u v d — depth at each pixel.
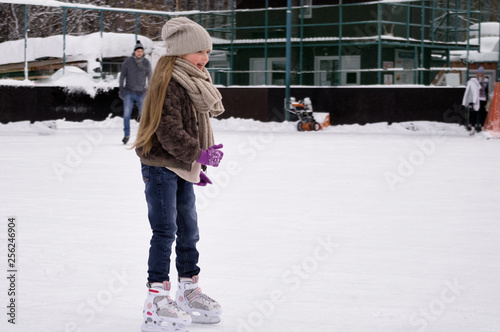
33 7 51.22
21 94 29.88
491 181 12.96
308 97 34.28
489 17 51.38
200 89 4.97
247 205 10.10
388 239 7.75
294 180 12.97
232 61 39.84
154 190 4.98
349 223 8.72
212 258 6.84
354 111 33.34
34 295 5.57
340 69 36.59
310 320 4.95
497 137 26.67
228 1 50.38
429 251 7.17
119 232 8.08
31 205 9.98
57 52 32.41
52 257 6.83
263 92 34.28
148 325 4.84
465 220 8.96
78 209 9.66
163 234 4.96
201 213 9.42
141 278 6.10
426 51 39.41
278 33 39.22
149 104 4.89
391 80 37.50
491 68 34.16
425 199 10.74
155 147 4.90
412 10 37.88
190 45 4.97
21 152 18.30
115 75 33.31
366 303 5.36
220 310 4.99
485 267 6.51
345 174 13.96
